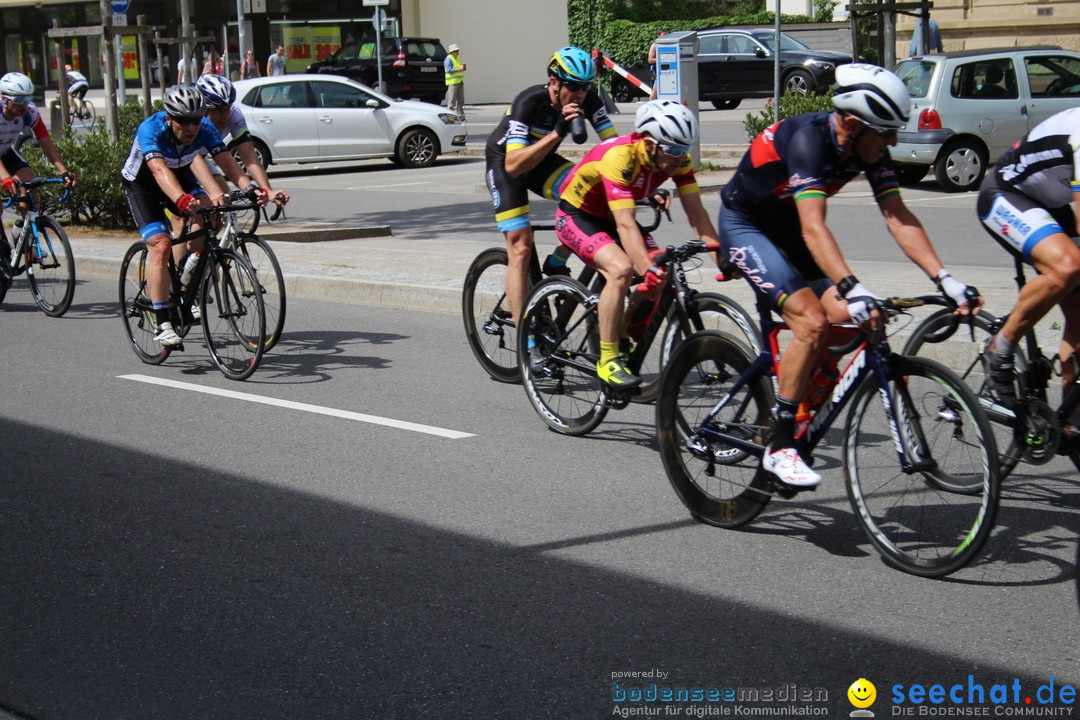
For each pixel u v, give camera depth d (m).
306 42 36.59
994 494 4.08
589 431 6.12
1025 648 3.73
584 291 6.00
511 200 6.77
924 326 5.35
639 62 32.69
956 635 3.83
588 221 5.91
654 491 5.33
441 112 22.23
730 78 28.08
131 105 17.34
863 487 4.45
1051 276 4.56
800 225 4.58
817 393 4.66
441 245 12.52
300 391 7.22
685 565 4.46
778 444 4.52
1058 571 4.32
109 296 10.86
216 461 5.86
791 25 31.95
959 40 26.39
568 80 6.39
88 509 5.21
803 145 4.30
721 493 4.86
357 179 20.27
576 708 3.43
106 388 7.40
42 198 14.39
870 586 4.24
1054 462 5.60
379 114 21.62
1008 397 4.86
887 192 4.48
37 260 9.95
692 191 5.63
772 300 4.51
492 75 37.56
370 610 4.12
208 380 7.57
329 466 5.75
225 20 36.50
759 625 3.94
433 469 5.68
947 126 15.39
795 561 4.49
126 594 4.31
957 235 11.97
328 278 10.36
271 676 3.67
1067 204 4.71
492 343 7.38
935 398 4.32
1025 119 15.55
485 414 6.65
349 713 3.43
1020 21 25.67
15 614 4.17
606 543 4.70
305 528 4.93
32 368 8.00
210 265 7.55
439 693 3.54
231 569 4.51
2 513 5.18
